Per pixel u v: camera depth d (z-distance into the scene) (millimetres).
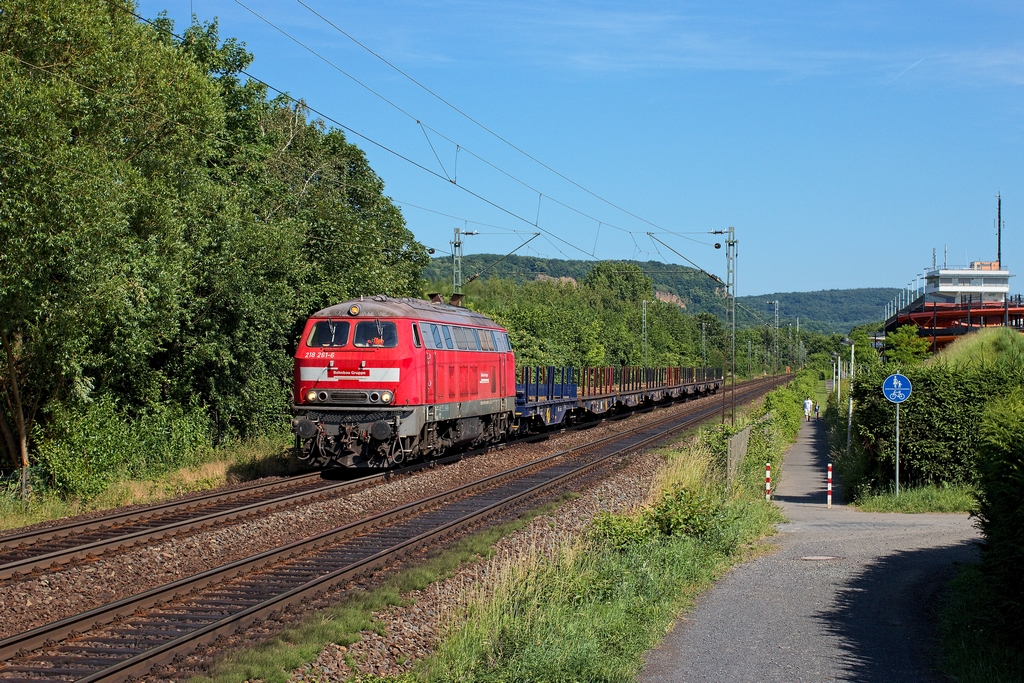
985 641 9102
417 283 39219
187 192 23656
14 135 16219
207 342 24344
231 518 15336
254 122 33062
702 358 98438
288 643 8648
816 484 24203
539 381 32594
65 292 17219
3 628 9500
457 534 14617
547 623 9641
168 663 8148
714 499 16031
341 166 39375
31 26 17938
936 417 19297
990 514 10312
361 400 20766
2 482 17781
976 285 98250
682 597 11305
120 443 19781
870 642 9508
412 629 9844
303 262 29844
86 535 13938
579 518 16672
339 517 16234
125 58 20344
